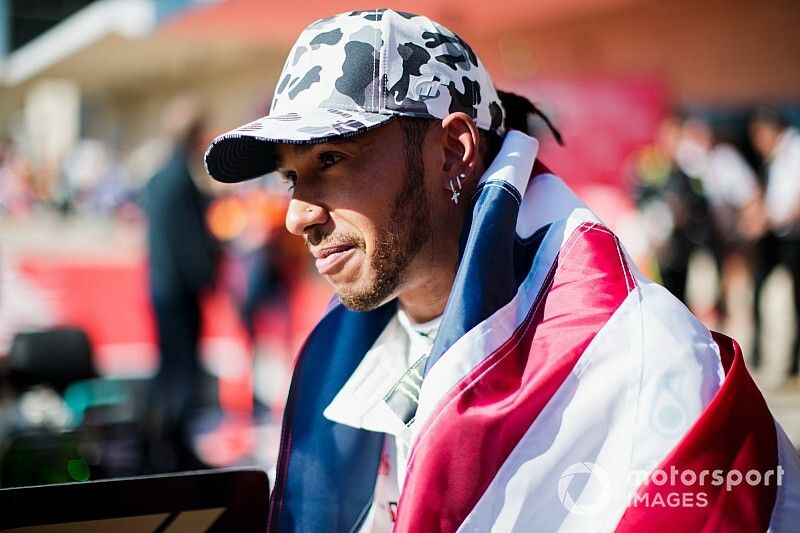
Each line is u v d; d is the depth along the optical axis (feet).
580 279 5.57
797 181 30.30
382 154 5.67
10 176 87.76
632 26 44.80
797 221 30.30
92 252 53.52
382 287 5.78
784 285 44.93
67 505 5.68
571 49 45.83
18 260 42.04
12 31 88.63
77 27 69.21
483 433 5.21
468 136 5.86
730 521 5.01
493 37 46.80
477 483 5.21
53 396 15.75
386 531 6.38
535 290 5.70
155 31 45.91
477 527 5.19
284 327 29.66
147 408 22.57
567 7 39.88
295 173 5.90
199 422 25.25
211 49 64.34
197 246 24.73
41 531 5.61
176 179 24.70
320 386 6.70
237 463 21.98
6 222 84.02
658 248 30.86
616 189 32.68
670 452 5.06
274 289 28.53
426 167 5.83
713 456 5.06
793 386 28.35
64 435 13.51
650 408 5.15
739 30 43.70
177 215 24.53
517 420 5.24
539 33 45.91
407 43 5.75
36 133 101.40
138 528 5.84
